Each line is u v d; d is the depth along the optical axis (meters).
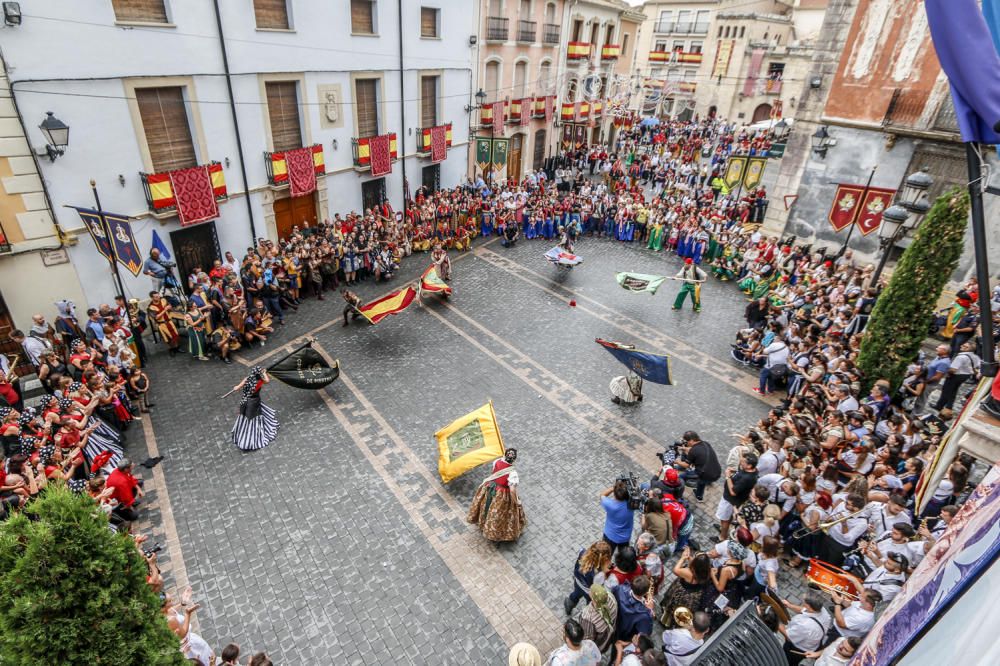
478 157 24.11
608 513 7.50
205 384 12.24
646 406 12.43
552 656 5.58
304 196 18.39
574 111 33.62
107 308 11.80
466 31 23.33
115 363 10.77
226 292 13.73
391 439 10.84
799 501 8.18
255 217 16.69
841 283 15.37
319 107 17.69
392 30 19.48
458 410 11.86
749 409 12.55
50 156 11.27
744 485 8.06
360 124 19.64
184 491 9.27
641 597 6.32
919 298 10.66
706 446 9.06
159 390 11.93
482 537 8.72
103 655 2.96
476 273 19.50
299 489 9.48
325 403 11.84
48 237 11.71
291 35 16.02
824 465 8.26
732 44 46.41
